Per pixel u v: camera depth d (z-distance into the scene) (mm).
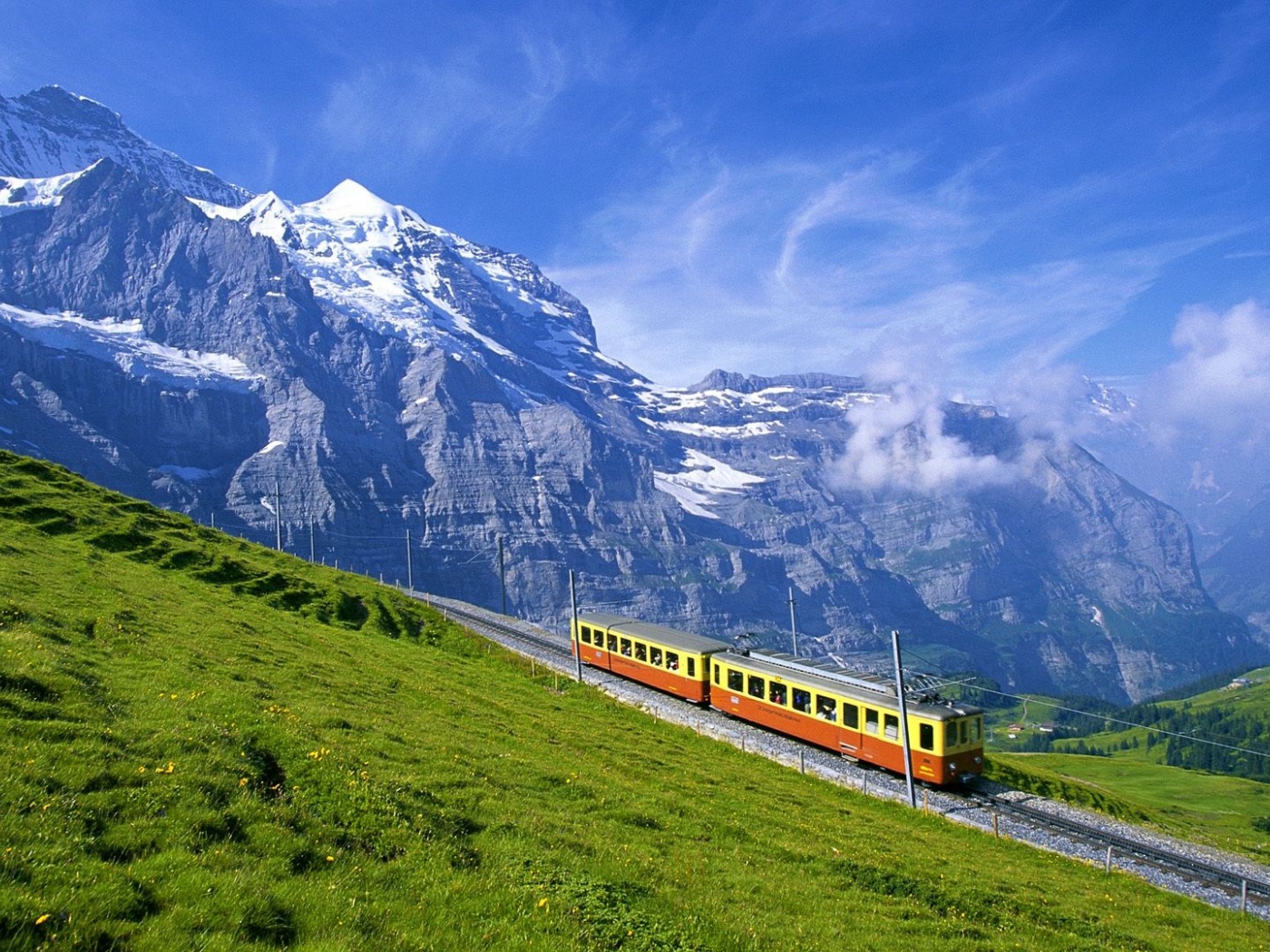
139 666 27375
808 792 41188
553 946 14781
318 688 33844
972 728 48656
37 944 11125
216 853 15148
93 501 69375
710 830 27656
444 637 72562
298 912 14078
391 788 21500
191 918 12719
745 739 53312
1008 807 46344
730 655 61562
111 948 11586
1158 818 73562
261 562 75625
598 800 27656
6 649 23219
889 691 50969
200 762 18938
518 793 25938
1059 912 27234
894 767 48625
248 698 25984
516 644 82312
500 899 16531
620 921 16812
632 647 68750
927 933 21781
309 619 58875
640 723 52281
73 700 20641
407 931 14367
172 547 64000
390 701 36688
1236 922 32406
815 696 53281
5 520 55188
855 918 21672
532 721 41906
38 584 37062
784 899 21781
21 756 16391
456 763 27297
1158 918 30281
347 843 17781
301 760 21203
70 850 13617
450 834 20047
